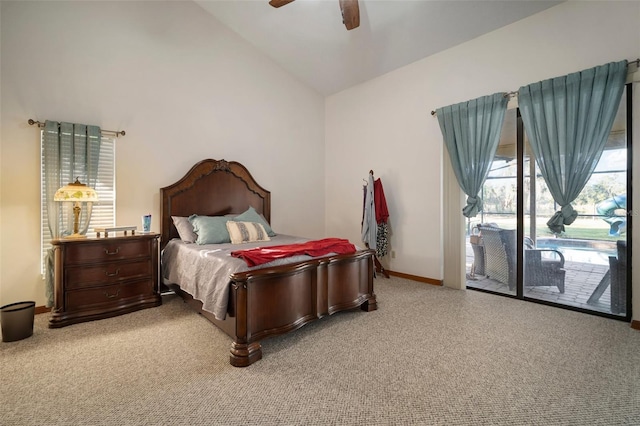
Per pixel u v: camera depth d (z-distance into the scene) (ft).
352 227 16.84
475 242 12.83
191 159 13.06
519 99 10.30
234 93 14.37
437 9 10.77
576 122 9.12
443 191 12.98
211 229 11.33
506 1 9.95
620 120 8.98
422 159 13.55
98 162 10.66
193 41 13.08
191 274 9.31
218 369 6.53
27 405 5.32
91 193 9.40
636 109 8.41
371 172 14.32
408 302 10.88
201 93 13.33
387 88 14.90
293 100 16.69
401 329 8.56
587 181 9.02
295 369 6.52
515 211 11.37
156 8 12.09
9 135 9.30
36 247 9.77
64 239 8.95
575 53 9.43
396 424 4.88
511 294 11.55
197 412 5.16
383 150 15.14
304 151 17.22
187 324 8.98
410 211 14.05
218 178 13.55
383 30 12.21
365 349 7.39
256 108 15.15
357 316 9.57
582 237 9.95
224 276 7.54
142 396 5.59
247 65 14.79
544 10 10.03
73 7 10.30
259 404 5.37
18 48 9.39
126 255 9.89
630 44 8.48
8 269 9.37
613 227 9.32
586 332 8.25
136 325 8.88
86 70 10.57
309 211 17.54
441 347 7.47
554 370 6.40
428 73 13.26
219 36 13.85
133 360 6.88
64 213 10.07
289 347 7.52
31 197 9.67
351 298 9.53
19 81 9.41
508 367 6.53
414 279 13.89
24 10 9.48
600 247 9.59
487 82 11.46
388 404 5.35
